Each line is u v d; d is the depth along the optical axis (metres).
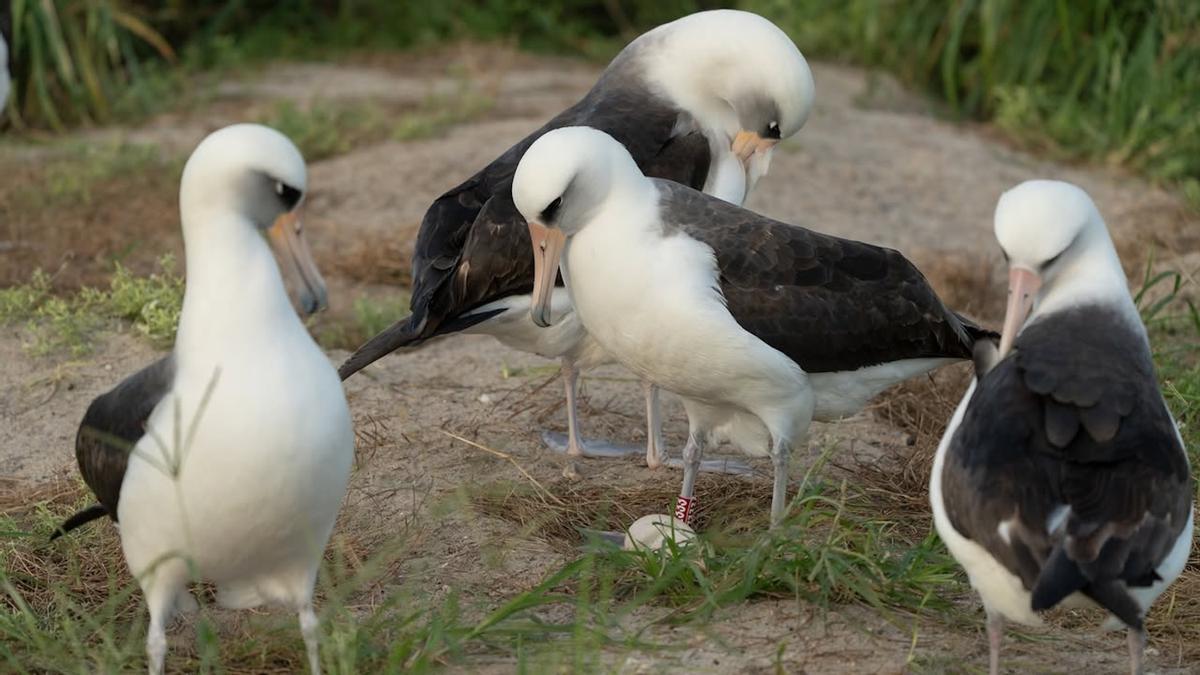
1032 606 5.96
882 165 17.66
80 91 19.42
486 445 10.34
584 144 8.25
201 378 6.65
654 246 8.29
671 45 10.71
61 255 14.22
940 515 6.77
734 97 10.64
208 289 6.71
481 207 9.95
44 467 10.07
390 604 7.75
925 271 14.08
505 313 9.66
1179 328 12.49
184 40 22.78
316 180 16.72
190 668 7.54
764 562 7.94
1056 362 6.75
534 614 7.95
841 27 22.30
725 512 9.50
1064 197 7.22
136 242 14.60
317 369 6.77
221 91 20.91
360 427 10.52
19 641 7.75
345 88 20.94
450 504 9.17
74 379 11.27
